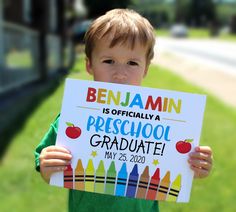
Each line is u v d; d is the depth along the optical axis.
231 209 3.80
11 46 9.01
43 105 5.43
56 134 2.09
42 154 1.93
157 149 1.96
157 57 22.17
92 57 2.08
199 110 1.95
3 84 8.52
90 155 1.95
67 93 1.94
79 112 1.94
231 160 4.93
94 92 1.94
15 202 3.61
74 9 27.08
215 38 58.31
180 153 1.96
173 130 1.95
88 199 2.06
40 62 10.62
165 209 3.73
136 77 2.03
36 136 4.37
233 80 13.31
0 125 5.41
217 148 5.37
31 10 12.66
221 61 20.64
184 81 11.80
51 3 15.16
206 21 99.06
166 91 1.94
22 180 3.92
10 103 7.35
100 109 1.94
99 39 2.00
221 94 10.52
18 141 4.56
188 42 44.31
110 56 2.00
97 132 1.95
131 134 1.95
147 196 1.97
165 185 1.96
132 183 1.96
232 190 4.11
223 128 6.45
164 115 1.95
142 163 1.96
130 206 2.07
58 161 1.90
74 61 14.14
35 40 10.49
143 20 2.06
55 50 12.67
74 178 1.95
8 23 8.80
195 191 4.07
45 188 3.82
